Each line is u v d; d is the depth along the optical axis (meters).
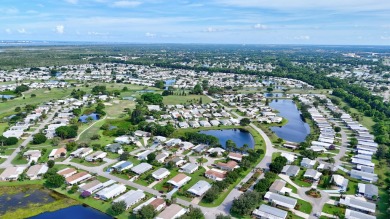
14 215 149.12
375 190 173.75
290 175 193.75
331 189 178.00
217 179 186.12
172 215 145.00
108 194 163.75
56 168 189.75
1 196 165.00
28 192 169.50
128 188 175.12
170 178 188.12
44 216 149.62
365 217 146.62
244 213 149.38
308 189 177.75
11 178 181.75
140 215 142.75
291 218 148.88
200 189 170.88
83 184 174.50
